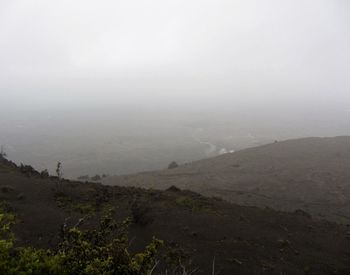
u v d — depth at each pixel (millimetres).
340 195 37562
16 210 16594
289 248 16719
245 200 35688
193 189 40969
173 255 13469
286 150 62812
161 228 17016
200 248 15008
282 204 34594
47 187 22547
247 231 18281
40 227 14500
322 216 30703
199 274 12117
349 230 21875
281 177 45500
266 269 13758
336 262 15797
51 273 3793
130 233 15445
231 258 14297
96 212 18391
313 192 38750
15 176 24719
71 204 19578
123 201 21078
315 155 58062
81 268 3967
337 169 48688
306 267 14609
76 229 4574
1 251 3680
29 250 3912
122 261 4172
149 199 22422
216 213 20734
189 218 19094
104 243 4719
